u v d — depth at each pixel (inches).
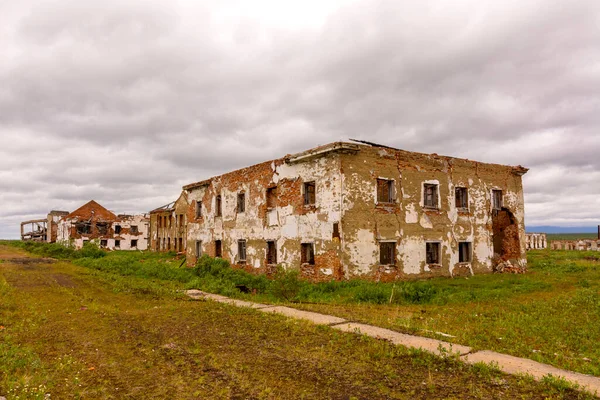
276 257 840.3
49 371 252.4
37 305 493.0
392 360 263.4
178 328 359.9
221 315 414.6
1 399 203.0
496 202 956.6
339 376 235.3
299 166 788.6
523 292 621.6
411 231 776.3
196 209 1193.4
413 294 555.5
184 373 245.6
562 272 896.9
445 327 368.8
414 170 796.0
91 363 268.7
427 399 201.6
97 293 616.1
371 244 717.9
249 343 306.7
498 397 202.1
